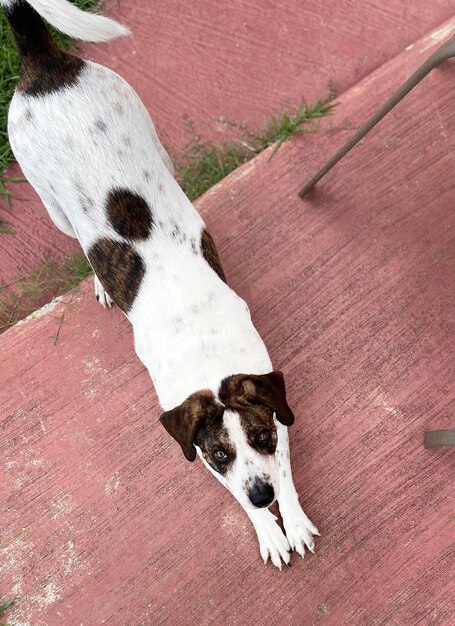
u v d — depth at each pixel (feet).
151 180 2.80
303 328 3.43
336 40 4.02
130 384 3.37
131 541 3.14
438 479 3.17
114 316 3.48
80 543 3.14
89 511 3.19
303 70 3.99
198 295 2.75
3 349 3.45
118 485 3.22
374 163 3.70
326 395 3.32
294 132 3.76
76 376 3.40
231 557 3.09
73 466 3.26
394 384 3.33
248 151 3.85
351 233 3.59
